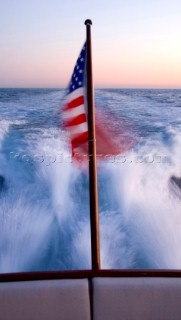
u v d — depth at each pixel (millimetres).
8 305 2150
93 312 2193
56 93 25469
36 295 2184
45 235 5832
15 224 6133
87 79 2486
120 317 2176
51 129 12547
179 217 6480
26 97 22609
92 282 2266
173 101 22312
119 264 5105
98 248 2520
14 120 14477
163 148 10539
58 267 5094
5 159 9266
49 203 6934
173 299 2178
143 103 20875
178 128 13352
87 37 2457
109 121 14523
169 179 8078
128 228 6055
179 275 2268
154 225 6180
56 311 2174
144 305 2176
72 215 6508
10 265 5102
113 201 7012
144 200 7098
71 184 7734
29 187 7645
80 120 2578
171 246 5582
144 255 5328
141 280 2238
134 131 12625
